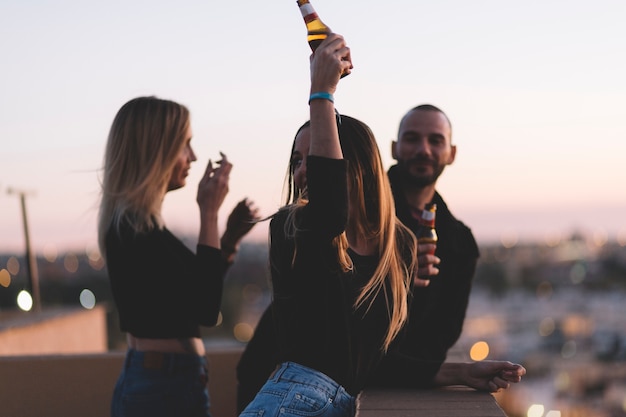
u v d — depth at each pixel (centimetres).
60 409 392
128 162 256
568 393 6762
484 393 244
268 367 295
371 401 229
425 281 260
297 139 212
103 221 260
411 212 313
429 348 274
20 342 626
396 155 329
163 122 258
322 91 195
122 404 254
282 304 196
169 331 252
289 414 187
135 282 251
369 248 207
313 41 205
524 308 14000
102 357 396
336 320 194
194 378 256
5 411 387
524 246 19850
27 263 848
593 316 12256
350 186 202
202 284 252
